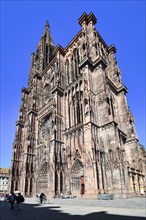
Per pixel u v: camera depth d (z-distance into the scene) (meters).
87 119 36.53
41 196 27.81
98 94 41.66
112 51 65.94
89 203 22.67
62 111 48.38
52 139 41.75
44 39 93.69
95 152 32.44
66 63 59.94
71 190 36.28
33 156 52.62
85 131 35.78
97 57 46.81
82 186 34.66
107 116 37.38
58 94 50.12
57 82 52.03
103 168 32.50
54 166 37.59
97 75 44.47
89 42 52.62
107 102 39.50
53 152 39.56
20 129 64.12
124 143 46.59
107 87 45.00
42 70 76.75
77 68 52.94
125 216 12.14
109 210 15.73
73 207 19.34
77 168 37.28
